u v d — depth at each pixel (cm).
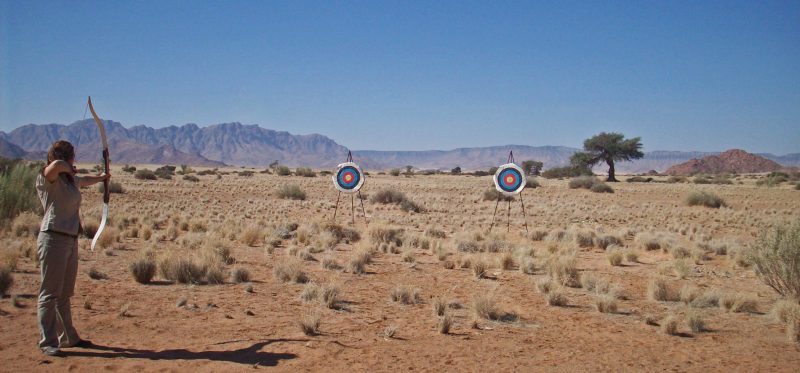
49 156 696
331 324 931
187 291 1152
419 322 969
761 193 6738
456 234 2366
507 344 848
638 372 736
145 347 763
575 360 779
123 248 1709
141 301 1045
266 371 686
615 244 2230
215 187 6091
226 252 1589
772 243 1239
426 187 7175
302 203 4419
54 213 693
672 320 941
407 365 733
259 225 2669
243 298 1108
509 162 3155
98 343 771
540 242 2403
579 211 4369
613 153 10806
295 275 1305
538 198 5778
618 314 1080
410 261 1702
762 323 1026
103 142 757
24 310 933
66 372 654
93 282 1198
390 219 3394
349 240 2208
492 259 1730
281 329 886
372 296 1182
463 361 757
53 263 696
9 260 1243
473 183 8525
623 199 5875
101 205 3603
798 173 12425
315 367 709
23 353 712
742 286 1411
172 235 2075
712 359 801
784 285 1223
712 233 3005
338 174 3086
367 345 816
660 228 3272
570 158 11444
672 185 8719
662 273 1598
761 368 765
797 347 870
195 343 790
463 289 1288
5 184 2150
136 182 6419
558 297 1147
